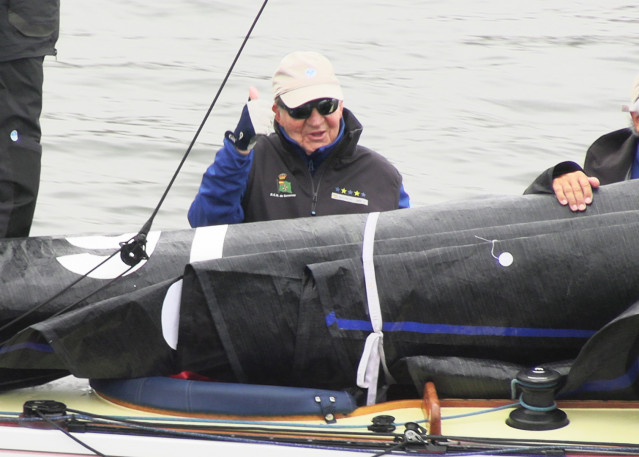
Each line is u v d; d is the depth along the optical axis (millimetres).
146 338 10992
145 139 26719
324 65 13172
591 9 45531
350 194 13508
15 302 11195
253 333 10992
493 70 34531
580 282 10914
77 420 10664
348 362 11016
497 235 11133
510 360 11211
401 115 29500
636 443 10258
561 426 10609
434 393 10711
